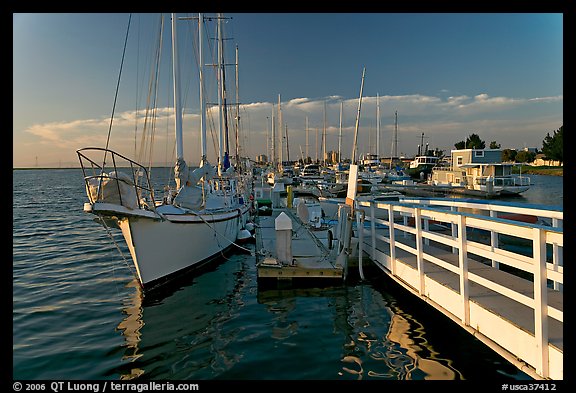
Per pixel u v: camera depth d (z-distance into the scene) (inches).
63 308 331.0
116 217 333.1
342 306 326.3
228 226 547.2
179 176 436.5
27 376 214.8
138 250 349.4
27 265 507.2
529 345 172.9
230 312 318.0
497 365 223.8
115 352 245.3
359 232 398.0
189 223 418.0
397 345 251.3
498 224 188.7
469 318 218.7
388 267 342.0
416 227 279.3
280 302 339.6
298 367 223.5
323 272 380.2
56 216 1129.4
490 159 1496.1
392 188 1408.7
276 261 389.4
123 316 311.4
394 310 315.6
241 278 425.7
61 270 477.4
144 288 360.2
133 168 352.2
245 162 1294.3
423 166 2431.1
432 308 301.1
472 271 271.6
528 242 453.7
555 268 220.1
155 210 363.9
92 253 594.9
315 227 611.2
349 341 258.1
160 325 291.0
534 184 1849.2
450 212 233.1
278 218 391.9
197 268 446.3
